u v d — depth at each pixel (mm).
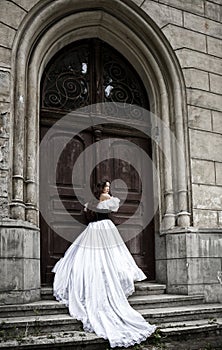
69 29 6969
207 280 6586
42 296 5770
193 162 7023
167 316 5590
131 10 7047
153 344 5008
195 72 7363
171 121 7191
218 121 7410
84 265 5586
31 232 5664
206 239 6723
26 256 5496
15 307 5137
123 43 7363
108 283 5434
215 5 7789
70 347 4695
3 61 5984
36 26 6387
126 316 5160
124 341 4793
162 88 7234
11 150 5836
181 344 5234
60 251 6543
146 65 7375
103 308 5191
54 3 6523
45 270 6379
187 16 7516
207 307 6039
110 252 5766
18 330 4840
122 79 7496
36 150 6176
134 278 5820
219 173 7227
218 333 5531
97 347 4785
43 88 6836
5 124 5828
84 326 5012
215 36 7727
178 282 6543
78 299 5289
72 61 7219
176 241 6660
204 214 6934
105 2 6945
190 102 7215
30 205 5871
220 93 7543
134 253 7004
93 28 7211
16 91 6027
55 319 5008
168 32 7270
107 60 7469
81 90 7172
